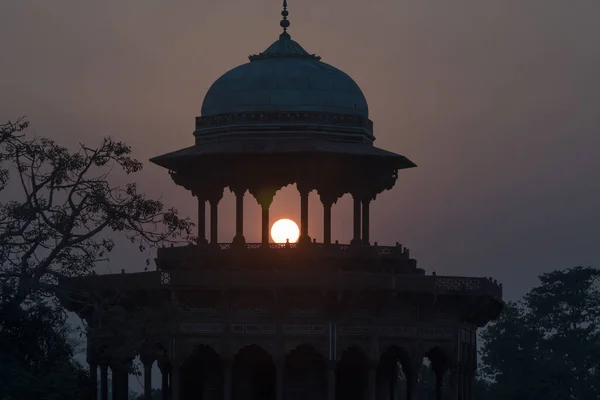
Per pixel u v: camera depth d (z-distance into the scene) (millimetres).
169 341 103625
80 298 104250
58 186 97688
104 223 98500
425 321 107062
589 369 181250
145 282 103438
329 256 106562
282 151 106188
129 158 99062
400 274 106562
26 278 96938
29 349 103562
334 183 108125
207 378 107375
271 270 104188
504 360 173000
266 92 109062
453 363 107812
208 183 108688
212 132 110000
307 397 106375
